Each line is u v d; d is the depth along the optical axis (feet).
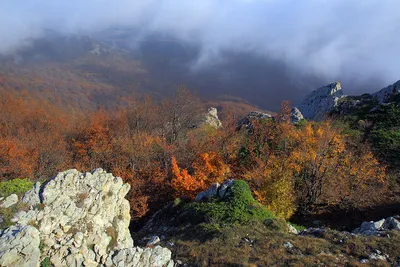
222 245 63.77
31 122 215.92
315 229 71.77
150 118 214.48
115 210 53.01
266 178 102.58
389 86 189.37
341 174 110.83
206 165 128.47
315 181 104.99
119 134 189.47
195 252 62.23
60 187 46.11
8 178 134.92
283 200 96.02
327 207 103.55
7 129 194.39
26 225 39.40
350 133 148.05
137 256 47.32
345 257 56.95
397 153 127.34
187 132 203.10
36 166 148.97
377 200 102.89
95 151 164.86
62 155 164.35
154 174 141.28
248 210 79.00
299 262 55.26
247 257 58.65
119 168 148.36
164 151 158.40
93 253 44.34
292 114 194.59
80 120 239.30
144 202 120.57
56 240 42.01
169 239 74.18
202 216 80.89
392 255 56.39
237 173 127.34
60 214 43.57
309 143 125.80
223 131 167.12
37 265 38.01
